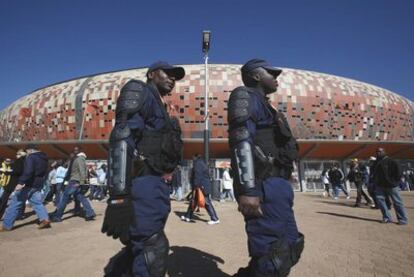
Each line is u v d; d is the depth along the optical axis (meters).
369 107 48.56
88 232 7.64
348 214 11.73
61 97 47.69
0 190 12.15
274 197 2.67
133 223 2.41
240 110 2.67
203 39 21.55
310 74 50.72
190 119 42.41
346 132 46.59
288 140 2.91
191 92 42.88
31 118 49.53
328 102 46.53
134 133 2.62
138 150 2.69
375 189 9.73
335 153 46.34
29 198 8.02
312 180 34.34
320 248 6.11
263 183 2.71
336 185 19.95
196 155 9.59
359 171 14.95
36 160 8.01
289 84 46.25
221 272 4.48
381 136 48.81
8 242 6.48
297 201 18.34
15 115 51.81
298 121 45.09
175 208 13.84
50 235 7.26
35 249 5.86
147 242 2.57
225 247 6.11
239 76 44.41
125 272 2.86
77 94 46.47
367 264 4.98
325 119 45.94
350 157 47.28
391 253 5.71
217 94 42.78
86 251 5.70
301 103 45.53
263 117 2.83
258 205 2.54
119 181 2.37
